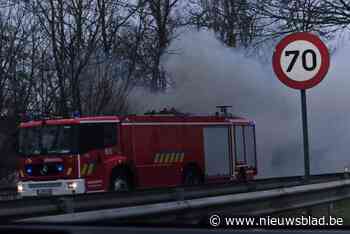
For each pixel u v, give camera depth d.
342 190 13.58
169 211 9.72
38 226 5.81
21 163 22.52
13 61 30.88
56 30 31.14
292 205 11.88
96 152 22.25
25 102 30.97
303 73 10.09
